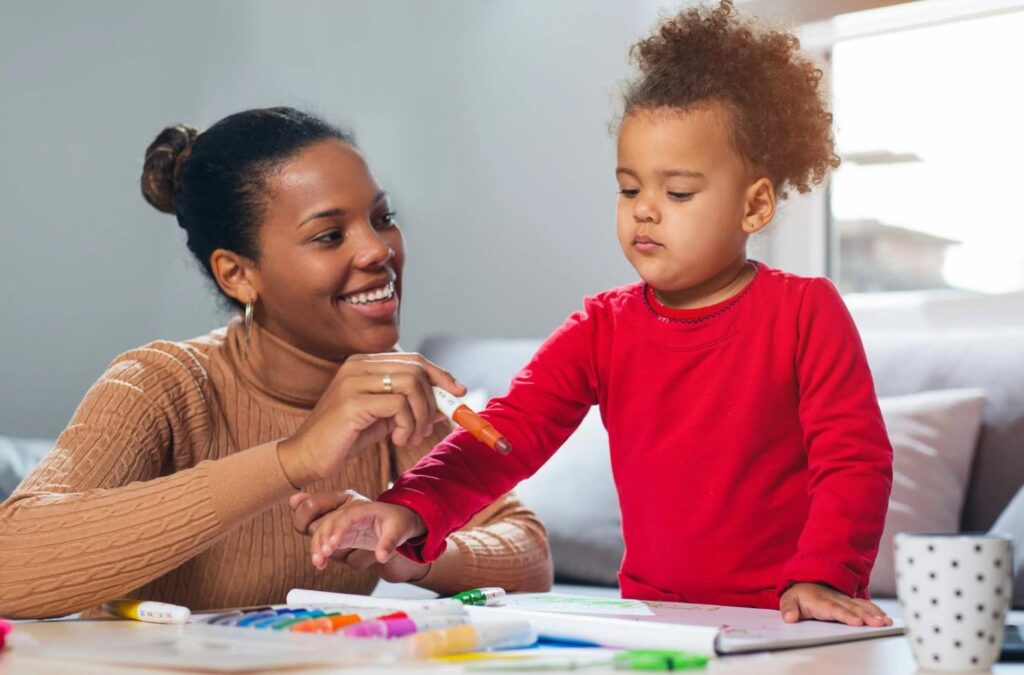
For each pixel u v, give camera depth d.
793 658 0.78
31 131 3.44
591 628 0.83
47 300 3.38
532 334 3.01
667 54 1.23
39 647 0.82
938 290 2.60
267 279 1.36
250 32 3.37
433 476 1.14
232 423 1.39
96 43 3.41
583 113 2.93
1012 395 2.07
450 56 3.15
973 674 0.74
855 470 1.09
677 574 1.19
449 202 3.15
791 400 1.17
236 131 1.37
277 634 0.82
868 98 2.67
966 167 2.55
